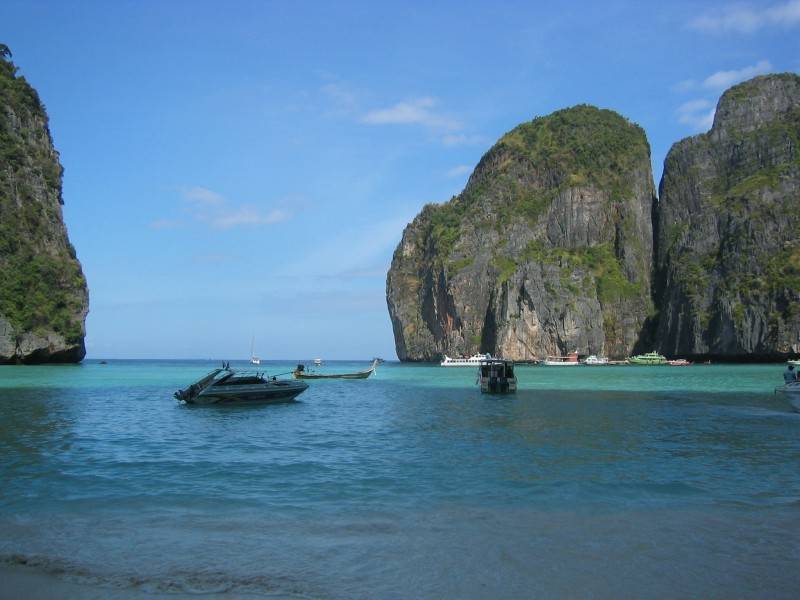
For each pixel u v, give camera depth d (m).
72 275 105.69
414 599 9.90
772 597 9.99
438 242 180.50
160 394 52.81
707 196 166.62
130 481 17.94
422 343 183.62
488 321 167.50
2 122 103.94
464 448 23.75
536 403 44.19
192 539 12.70
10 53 113.44
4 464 20.20
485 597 9.98
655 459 21.31
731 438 26.34
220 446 24.53
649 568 11.14
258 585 10.40
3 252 95.75
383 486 17.28
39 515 14.44
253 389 42.41
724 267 145.12
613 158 186.50
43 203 107.56
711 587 10.34
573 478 18.19
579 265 170.88
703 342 143.88
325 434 28.06
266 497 16.11
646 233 183.38
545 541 12.55
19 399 44.47
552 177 186.62
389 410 39.56
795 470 19.45
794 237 136.50
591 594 10.09
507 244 175.25
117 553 11.87
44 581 10.52
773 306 130.00
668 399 47.19
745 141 162.75
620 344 168.00
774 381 71.69
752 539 12.66
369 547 12.20
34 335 96.19
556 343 160.62
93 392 54.12
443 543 12.44
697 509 14.91
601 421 32.66
